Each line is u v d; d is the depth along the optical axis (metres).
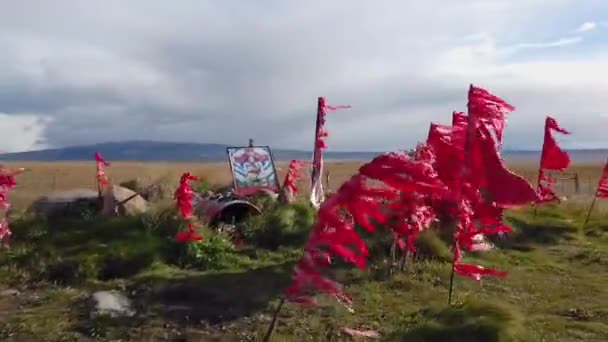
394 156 3.29
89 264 5.98
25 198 11.86
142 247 6.28
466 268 4.83
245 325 4.61
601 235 7.98
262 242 7.23
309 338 4.30
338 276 5.75
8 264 6.32
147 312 4.89
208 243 6.44
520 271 6.22
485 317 4.15
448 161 4.20
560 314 4.83
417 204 5.14
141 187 9.10
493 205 4.16
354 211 3.23
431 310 4.62
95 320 4.70
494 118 4.02
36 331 4.52
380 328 4.52
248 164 9.08
